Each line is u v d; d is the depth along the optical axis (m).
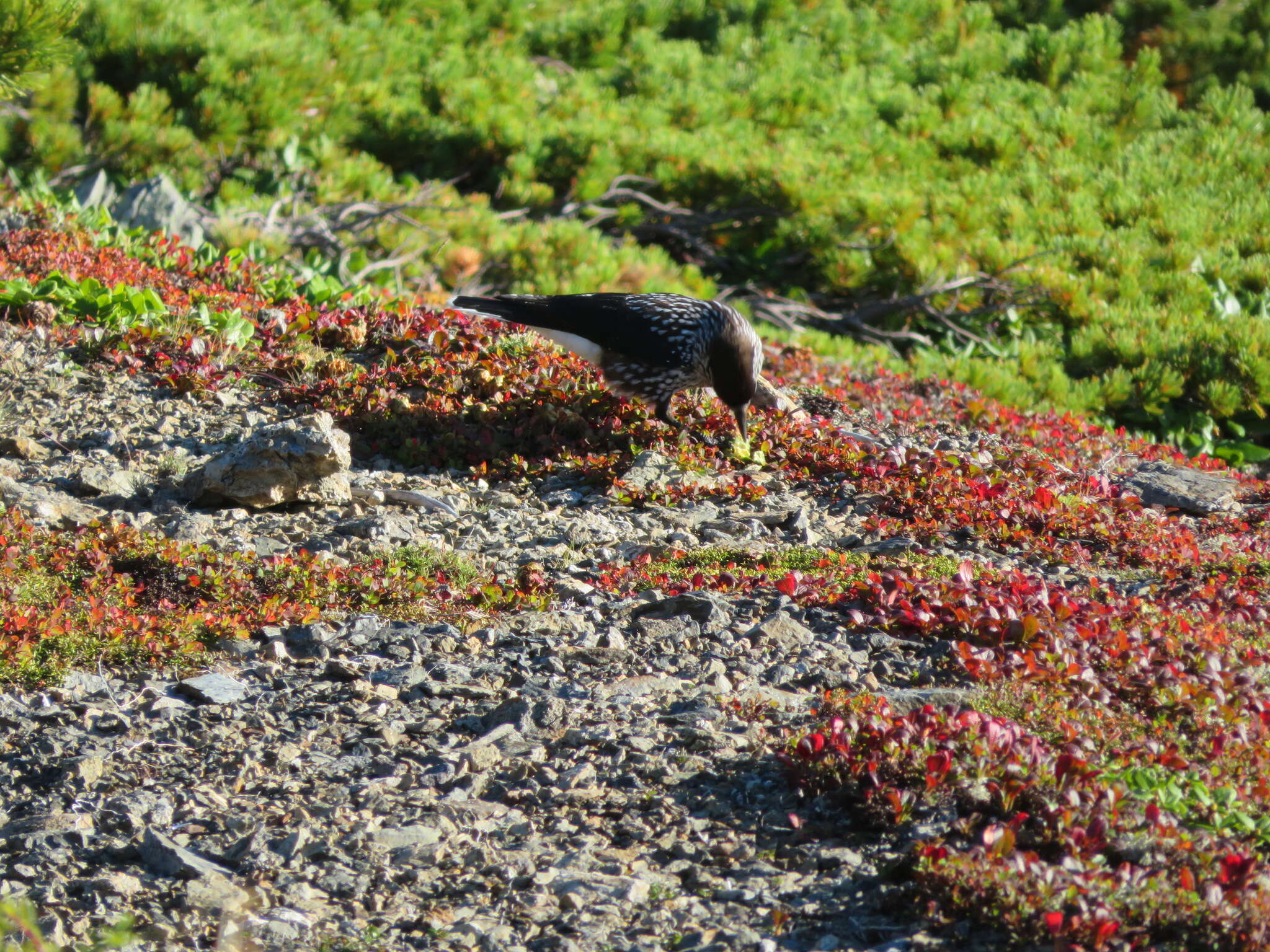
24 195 40.94
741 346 24.00
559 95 62.12
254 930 9.75
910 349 49.75
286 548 19.75
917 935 9.63
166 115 49.91
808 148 59.03
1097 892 9.57
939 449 28.61
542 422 26.12
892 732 11.90
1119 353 43.75
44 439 24.03
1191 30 73.88
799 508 22.88
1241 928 9.13
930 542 21.81
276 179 51.25
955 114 62.75
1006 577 18.50
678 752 12.84
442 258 47.12
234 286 34.91
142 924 9.91
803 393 32.84
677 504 23.22
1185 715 13.38
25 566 17.17
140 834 11.19
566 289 45.59
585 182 54.84
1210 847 10.38
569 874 10.64
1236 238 54.28
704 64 67.75
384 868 10.81
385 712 13.94
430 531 21.19
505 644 16.14
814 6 76.50
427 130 56.41
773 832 11.38
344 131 55.12
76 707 13.73
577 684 14.72
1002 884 9.69
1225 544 22.47
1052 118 61.06
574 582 18.70
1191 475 27.75
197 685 14.27
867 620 16.72
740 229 56.62
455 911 10.16
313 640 15.87
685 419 26.67
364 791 12.10
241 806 11.84
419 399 27.28
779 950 9.58
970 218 52.84
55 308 30.02
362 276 45.25
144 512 21.11
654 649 15.93
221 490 21.42
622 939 9.72
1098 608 16.69
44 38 27.64
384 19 64.19
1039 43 68.38
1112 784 11.22
